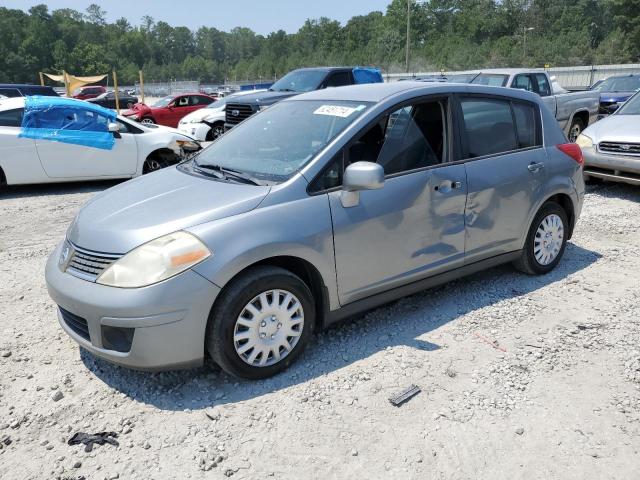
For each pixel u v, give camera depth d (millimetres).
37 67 122562
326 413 3010
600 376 3348
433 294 4551
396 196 3680
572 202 4945
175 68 153500
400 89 3957
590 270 5059
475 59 74625
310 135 3736
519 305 4320
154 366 3000
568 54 73562
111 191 3912
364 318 4125
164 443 2805
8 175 8898
